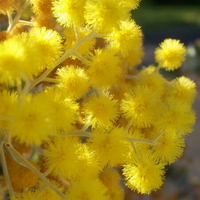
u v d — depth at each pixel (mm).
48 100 112
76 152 120
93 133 127
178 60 156
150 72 156
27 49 103
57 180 132
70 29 129
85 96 135
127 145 130
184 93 150
